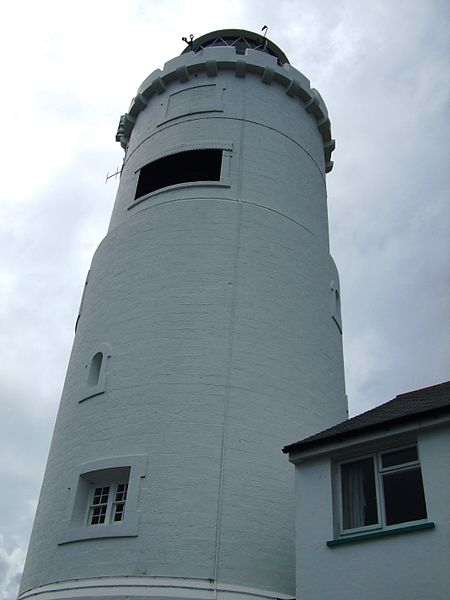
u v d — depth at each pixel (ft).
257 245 69.36
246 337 63.00
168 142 78.43
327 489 44.96
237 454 56.49
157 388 59.00
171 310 63.57
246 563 51.83
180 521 52.19
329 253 80.53
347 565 41.22
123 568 50.57
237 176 73.97
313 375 66.23
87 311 70.95
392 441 43.34
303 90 85.76
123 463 55.47
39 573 55.21
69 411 63.77
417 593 37.63
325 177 90.07
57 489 59.06
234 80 82.69
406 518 40.81
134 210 75.20
